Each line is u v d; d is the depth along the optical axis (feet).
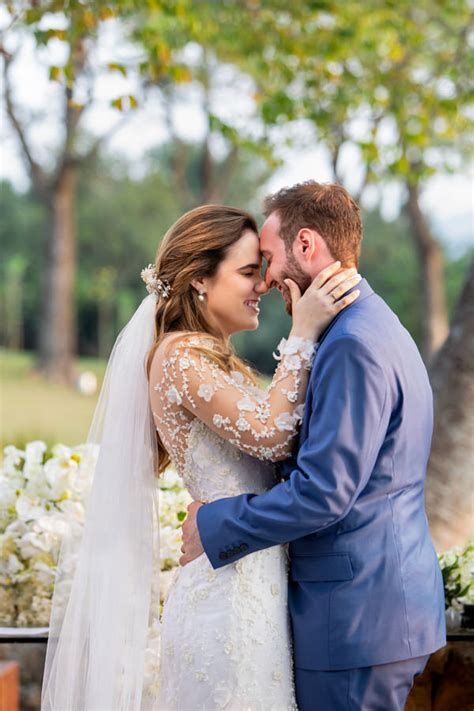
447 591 10.39
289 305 9.00
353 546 7.99
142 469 9.09
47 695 9.27
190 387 8.53
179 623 8.46
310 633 8.13
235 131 20.92
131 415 9.12
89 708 8.86
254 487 8.68
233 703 8.14
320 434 7.77
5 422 47.24
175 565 11.02
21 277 119.96
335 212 8.52
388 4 24.68
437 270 59.06
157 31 20.03
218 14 24.32
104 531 9.08
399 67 27.27
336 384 7.80
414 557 8.06
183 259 9.05
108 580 8.99
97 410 9.82
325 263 8.53
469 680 9.53
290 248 8.60
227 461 8.64
